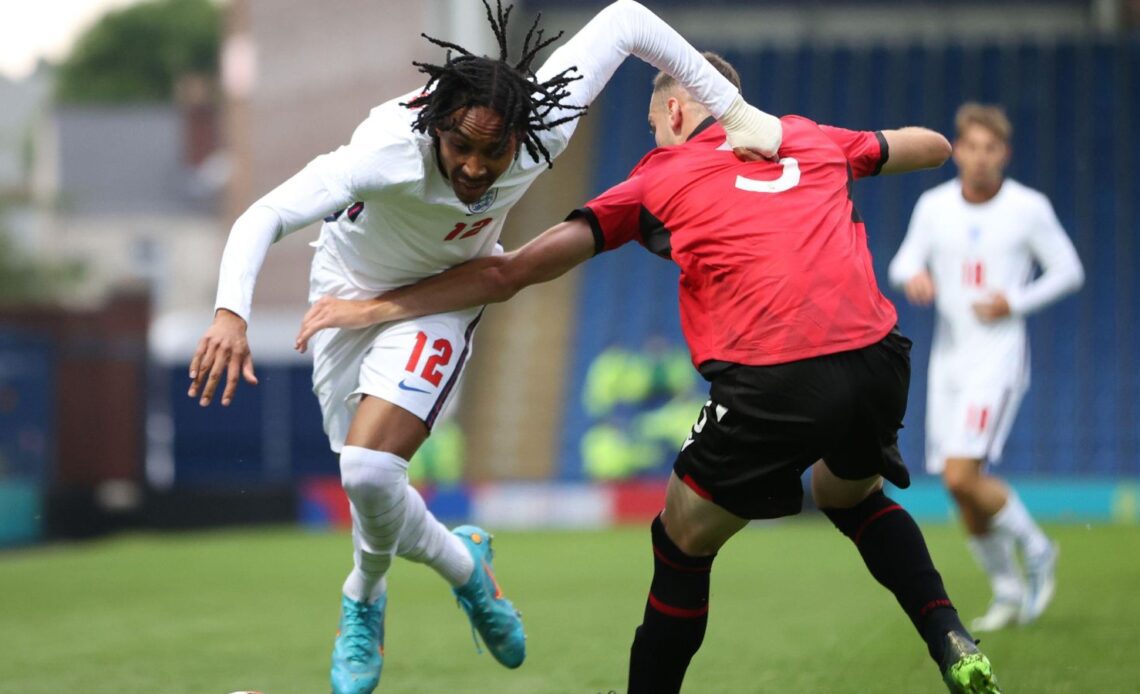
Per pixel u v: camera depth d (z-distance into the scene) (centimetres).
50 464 6756
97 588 4006
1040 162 8194
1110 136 8262
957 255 2789
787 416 1491
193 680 2186
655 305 8169
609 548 5053
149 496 6825
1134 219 7962
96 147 18425
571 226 1636
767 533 5731
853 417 1512
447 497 6731
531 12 8250
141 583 4144
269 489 6981
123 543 6412
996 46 8638
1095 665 1988
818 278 1509
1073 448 7200
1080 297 7762
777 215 1534
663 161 1617
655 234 1609
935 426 2806
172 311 17788
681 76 1630
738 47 8806
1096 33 8594
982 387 2692
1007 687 1828
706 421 1532
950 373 2788
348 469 1636
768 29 8812
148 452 7106
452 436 7306
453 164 1524
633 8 1670
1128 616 2567
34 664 2409
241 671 2275
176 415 7575
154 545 6103
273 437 7625
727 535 1574
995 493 2545
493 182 1558
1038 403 7394
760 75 8644
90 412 6862
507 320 8244
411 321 1703
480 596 1880
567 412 7756
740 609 2941
